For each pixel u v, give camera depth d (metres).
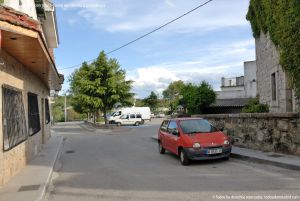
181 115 27.05
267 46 17.81
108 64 37.31
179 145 12.49
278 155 11.89
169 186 8.67
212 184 8.64
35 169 11.57
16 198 7.68
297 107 13.44
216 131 13.05
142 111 59.91
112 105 38.66
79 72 38.44
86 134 32.00
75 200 7.80
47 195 8.41
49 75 16.61
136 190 8.41
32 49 9.45
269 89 17.73
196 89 32.97
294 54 12.39
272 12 14.98
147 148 18.28
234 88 53.50
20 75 12.12
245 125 14.53
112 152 16.89
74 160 14.56
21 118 11.95
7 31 7.30
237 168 10.84
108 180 9.85
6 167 9.42
